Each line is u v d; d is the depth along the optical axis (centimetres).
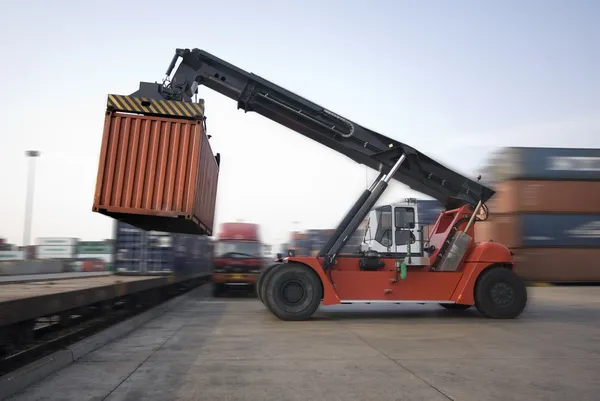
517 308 966
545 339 714
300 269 924
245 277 1528
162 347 626
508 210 1980
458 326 856
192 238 1970
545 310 1135
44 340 645
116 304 1019
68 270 2808
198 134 779
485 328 831
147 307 1170
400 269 950
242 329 800
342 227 965
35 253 3662
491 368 517
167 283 1275
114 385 432
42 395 396
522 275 1905
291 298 915
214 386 434
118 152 759
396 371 500
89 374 473
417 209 1020
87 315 872
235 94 992
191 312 1071
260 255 1562
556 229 1931
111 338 679
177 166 770
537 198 1941
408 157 1016
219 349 615
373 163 1039
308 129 1023
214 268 1541
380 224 1012
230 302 1347
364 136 1017
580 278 1908
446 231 1008
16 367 507
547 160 1962
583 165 1964
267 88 985
